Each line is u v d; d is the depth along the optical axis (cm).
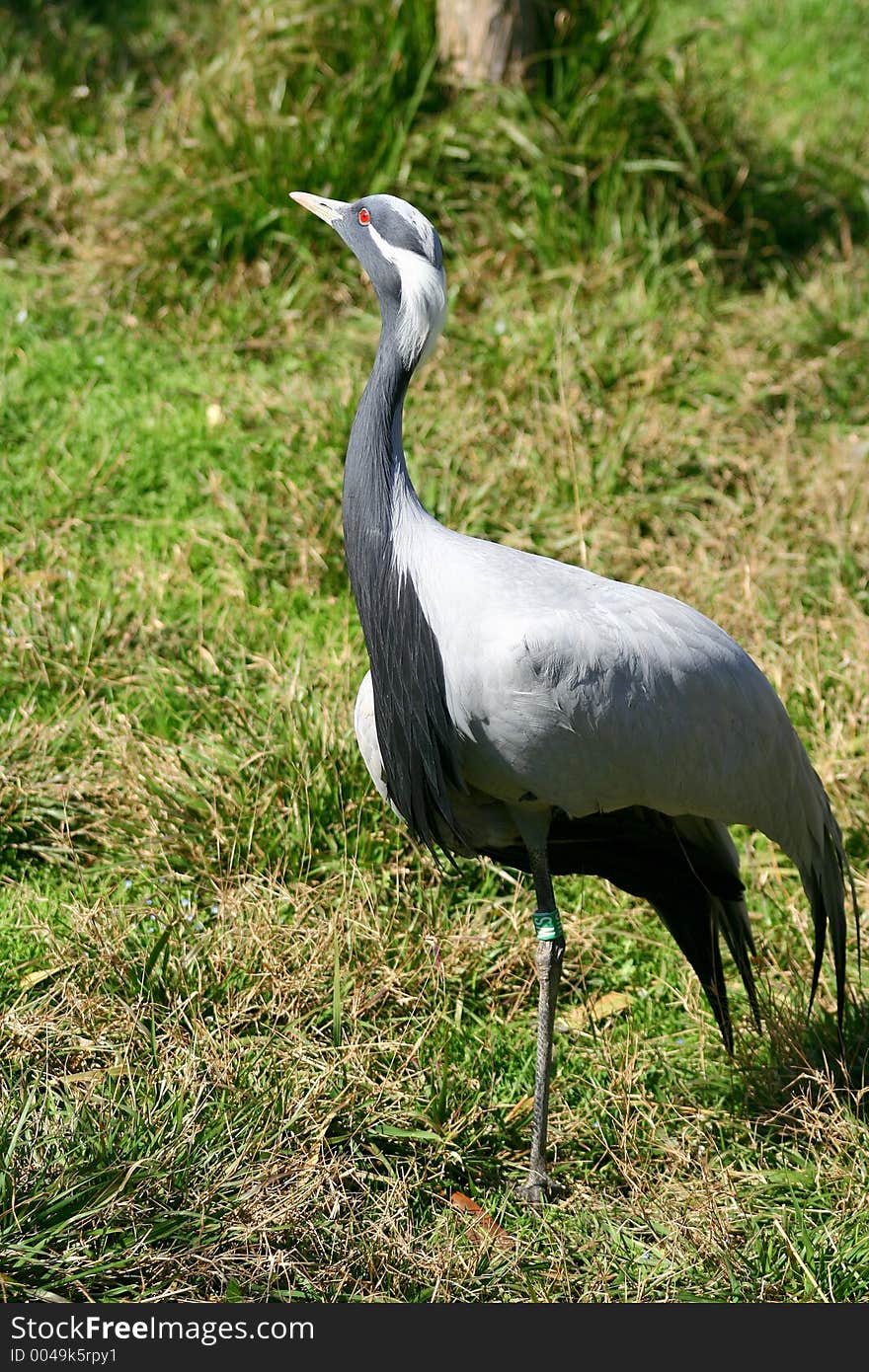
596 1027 719
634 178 1253
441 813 625
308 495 991
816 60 1683
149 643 883
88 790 779
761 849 827
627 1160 637
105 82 1381
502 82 1278
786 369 1153
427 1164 625
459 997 709
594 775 593
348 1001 676
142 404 1083
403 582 592
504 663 567
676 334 1153
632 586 620
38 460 1019
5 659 860
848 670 889
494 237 1210
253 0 1335
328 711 813
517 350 1107
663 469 1050
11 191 1240
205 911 723
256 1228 557
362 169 1212
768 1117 664
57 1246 535
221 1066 621
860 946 769
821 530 998
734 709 616
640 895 693
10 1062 623
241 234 1186
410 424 1055
